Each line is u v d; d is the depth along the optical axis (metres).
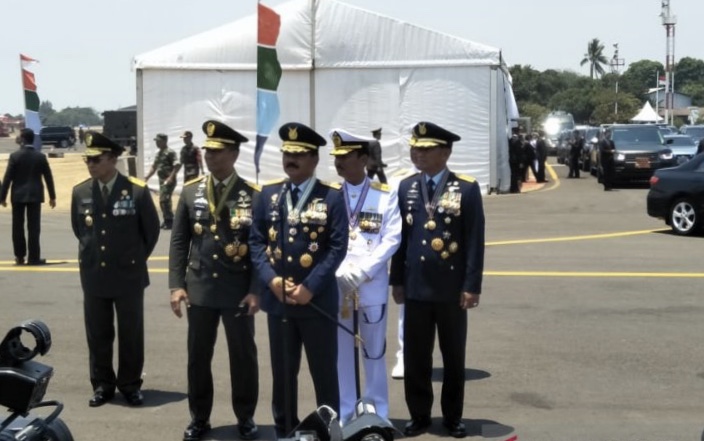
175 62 26.47
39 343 4.10
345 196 6.10
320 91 26.53
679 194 17.06
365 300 6.05
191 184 6.10
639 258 14.07
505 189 26.86
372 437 2.62
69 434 4.59
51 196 13.70
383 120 26.45
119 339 6.84
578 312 10.09
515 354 8.33
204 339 6.08
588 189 28.59
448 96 26.23
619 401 6.96
